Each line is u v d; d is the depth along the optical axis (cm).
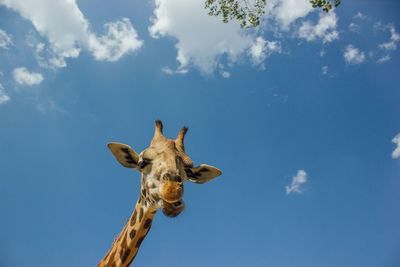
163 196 347
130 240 477
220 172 489
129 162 486
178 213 362
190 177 480
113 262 492
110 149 474
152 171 417
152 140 493
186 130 516
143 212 466
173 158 401
